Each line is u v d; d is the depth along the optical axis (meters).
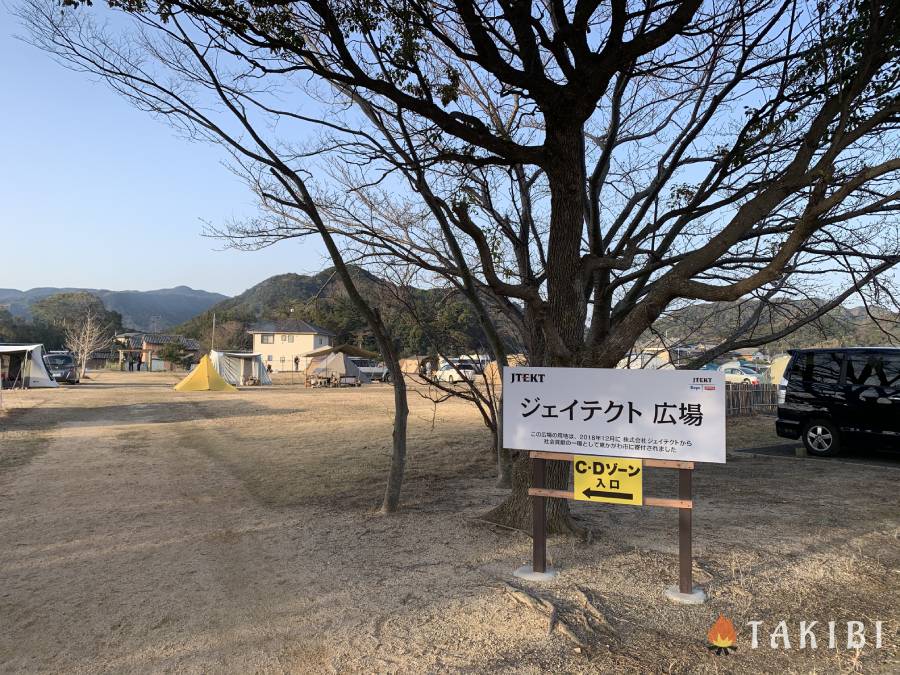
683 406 3.71
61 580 4.24
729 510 6.00
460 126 4.83
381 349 6.04
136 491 7.23
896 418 8.94
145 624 3.51
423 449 10.81
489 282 4.68
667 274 4.33
